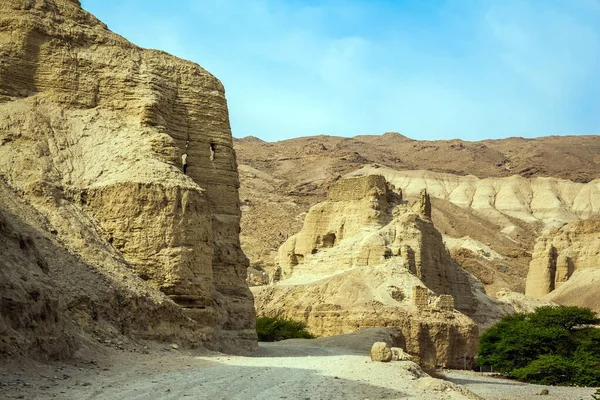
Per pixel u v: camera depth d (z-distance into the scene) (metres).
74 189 41.31
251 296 52.38
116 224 41.06
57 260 35.34
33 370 25.88
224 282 51.06
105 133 44.66
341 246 102.75
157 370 29.81
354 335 69.94
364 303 87.00
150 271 40.53
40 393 22.73
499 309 113.25
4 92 44.00
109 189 41.56
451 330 83.88
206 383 26.86
